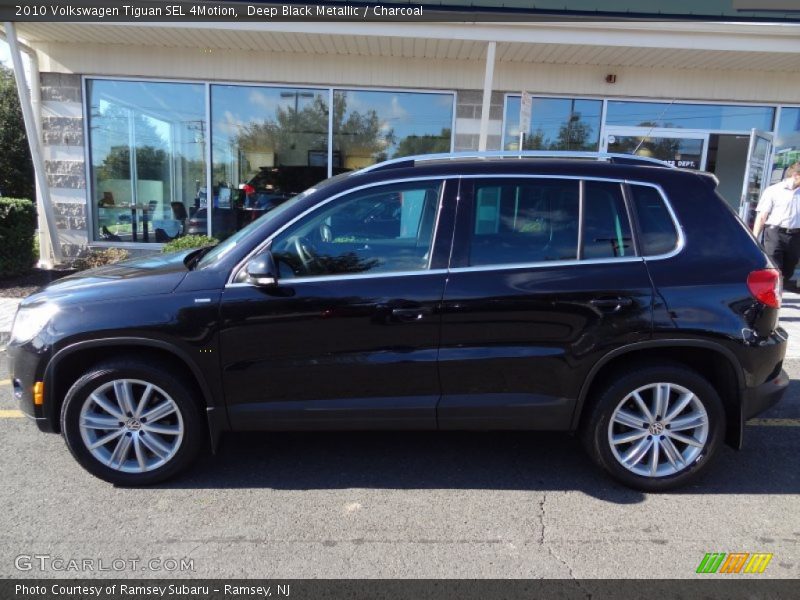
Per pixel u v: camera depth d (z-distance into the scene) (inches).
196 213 381.7
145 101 366.0
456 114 367.9
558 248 122.9
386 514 118.3
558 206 124.5
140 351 125.6
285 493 126.0
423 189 125.3
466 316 120.0
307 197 126.3
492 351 121.4
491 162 127.2
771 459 143.4
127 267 139.6
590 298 119.4
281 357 121.3
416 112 370.0
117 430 125.1
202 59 358.3
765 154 365.7
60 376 124.0
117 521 114.5
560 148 374.9
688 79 365.4
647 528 114.2
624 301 119.3
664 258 122.0
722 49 303.9
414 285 120.4
